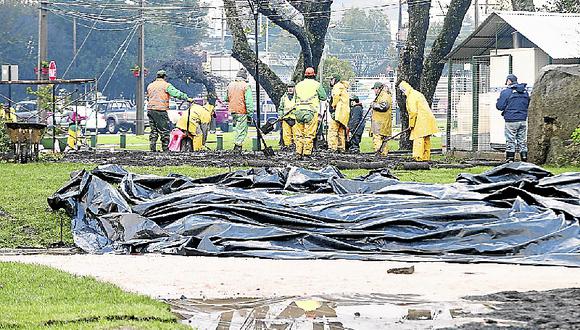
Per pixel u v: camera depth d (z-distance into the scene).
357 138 67.06
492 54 65.50
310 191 34.19
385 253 26.30
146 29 181.75
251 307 18.64
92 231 30.22
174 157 56.41
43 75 76.88
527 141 54.91
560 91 53.34
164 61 175.12
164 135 65.75
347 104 64.12
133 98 183.00
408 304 18.61
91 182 32.25
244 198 29.81
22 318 16.62
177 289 20.48
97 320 16.58
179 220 29.02
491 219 27.55
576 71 53.25
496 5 135.88
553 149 53.72
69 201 31.94
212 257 26.02
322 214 28.52
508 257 25.38
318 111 57.34
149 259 25.30
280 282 21.28
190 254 26.64
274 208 28.83
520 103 55.00
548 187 31.09
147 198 32.81
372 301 18.97
